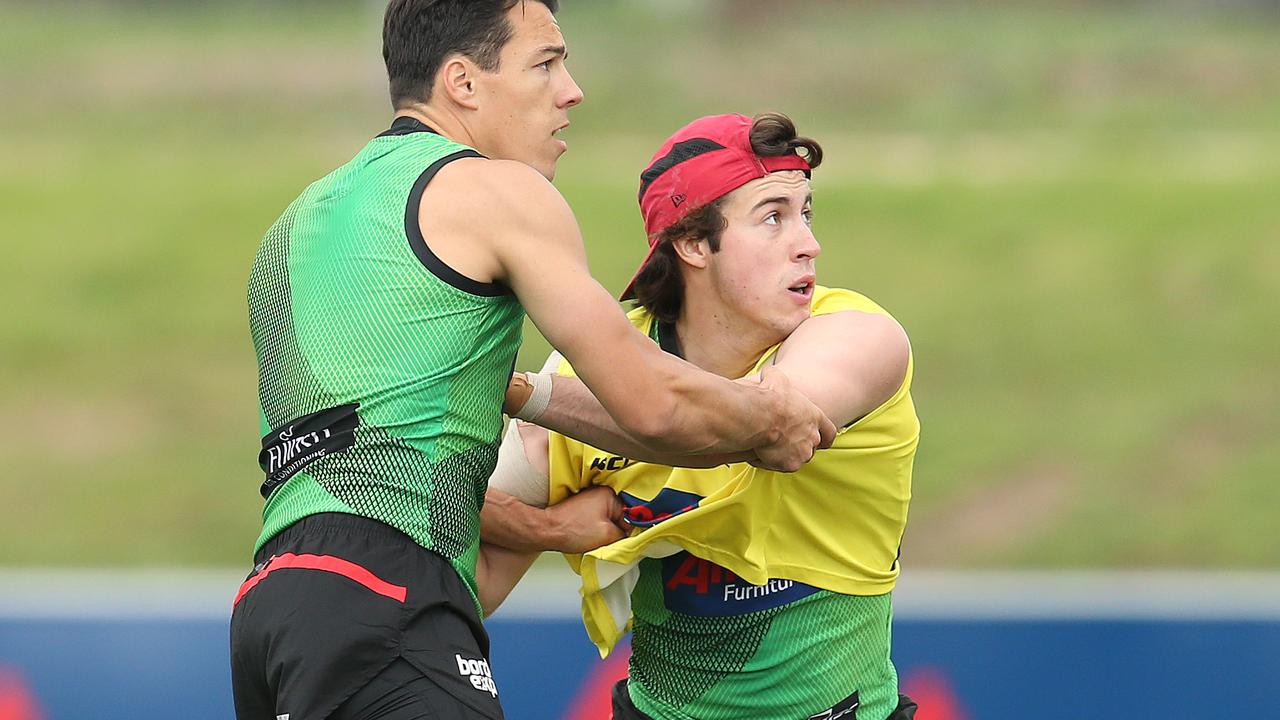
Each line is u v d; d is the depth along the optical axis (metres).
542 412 10.69
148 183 71.81
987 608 18.88
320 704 9.30
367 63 100.62
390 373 9.69
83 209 66.19
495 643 18.73
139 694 19.66
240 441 42.22
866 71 95.56
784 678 11.15
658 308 11.27
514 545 11.45
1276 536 34.12
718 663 11.23
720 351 11.13
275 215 66.06
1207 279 53.25
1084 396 43.12
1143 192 65.19
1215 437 39.84
